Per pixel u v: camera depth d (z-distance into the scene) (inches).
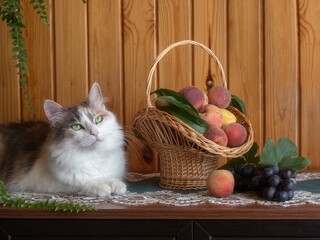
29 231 44.7
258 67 66.5
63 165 52.2
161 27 67.2
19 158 57.7
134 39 67.6
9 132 63.6
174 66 67.3
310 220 42.3
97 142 52.7
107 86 68.3
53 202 45.0
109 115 55.9
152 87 67.6
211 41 66.8
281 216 42.3
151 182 58.1
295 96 66.2
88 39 68.0
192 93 52.8
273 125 66.7
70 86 68.5
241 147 51.3
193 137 48.8
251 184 49.3
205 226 43.2
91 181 52.1
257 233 42.9
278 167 50.2
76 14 67.7
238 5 66.2
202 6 66.6
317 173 62.2
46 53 68.3
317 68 65.7
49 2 67.6
